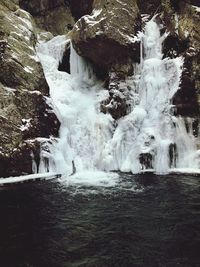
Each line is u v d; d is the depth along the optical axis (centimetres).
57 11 1711
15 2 1488
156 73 1270
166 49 1349
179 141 1152
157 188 927
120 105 1246
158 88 1241
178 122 1177
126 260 584
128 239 655
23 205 815
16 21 1312
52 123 1164
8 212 776
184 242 641
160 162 1110
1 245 636
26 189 930
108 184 971
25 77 1162
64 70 1467
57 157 1111
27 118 1107
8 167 1023
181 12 1348
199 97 1209
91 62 1404
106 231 688
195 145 1162
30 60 1213
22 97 1121
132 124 1190
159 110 1202
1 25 1222
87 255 602
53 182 996
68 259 590
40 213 771
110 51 1300
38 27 1666
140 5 1549
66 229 697
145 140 1141
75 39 1340
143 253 606
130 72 1316
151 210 780
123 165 1138
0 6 1311
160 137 1159
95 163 1154
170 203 819
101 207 801
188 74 1209
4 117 1059
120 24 1298
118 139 1169
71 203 826
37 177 1027
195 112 1209
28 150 1059
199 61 1231
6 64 1134
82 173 1098
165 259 586
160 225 709
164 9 1407
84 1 1656
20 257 596
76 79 1395
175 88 1207
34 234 677
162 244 636
